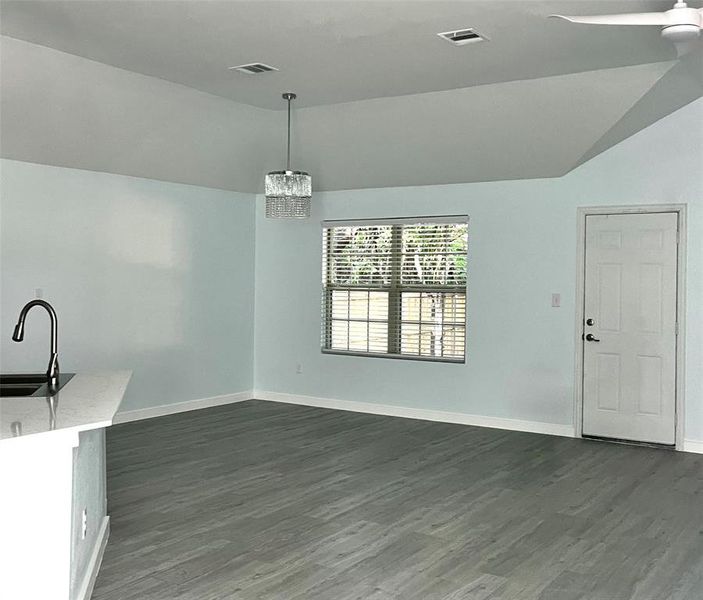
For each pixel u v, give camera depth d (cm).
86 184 708
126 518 464
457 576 377
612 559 402
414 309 809
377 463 607
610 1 406
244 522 458
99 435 405
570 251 713
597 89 581
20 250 655
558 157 682
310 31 464
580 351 709
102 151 681
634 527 454
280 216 648
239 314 890
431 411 793
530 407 736
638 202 676
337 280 859
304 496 514
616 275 690
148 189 770
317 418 798
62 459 292
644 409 679
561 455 639
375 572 381
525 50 505
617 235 689
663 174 663
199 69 557
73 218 698
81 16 446
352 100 655
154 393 789
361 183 817
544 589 361
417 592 357
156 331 786
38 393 364
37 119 600
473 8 421
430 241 798
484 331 761
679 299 659
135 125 657
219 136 727
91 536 371
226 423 765
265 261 902
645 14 342
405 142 718
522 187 737
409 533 441
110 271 734
